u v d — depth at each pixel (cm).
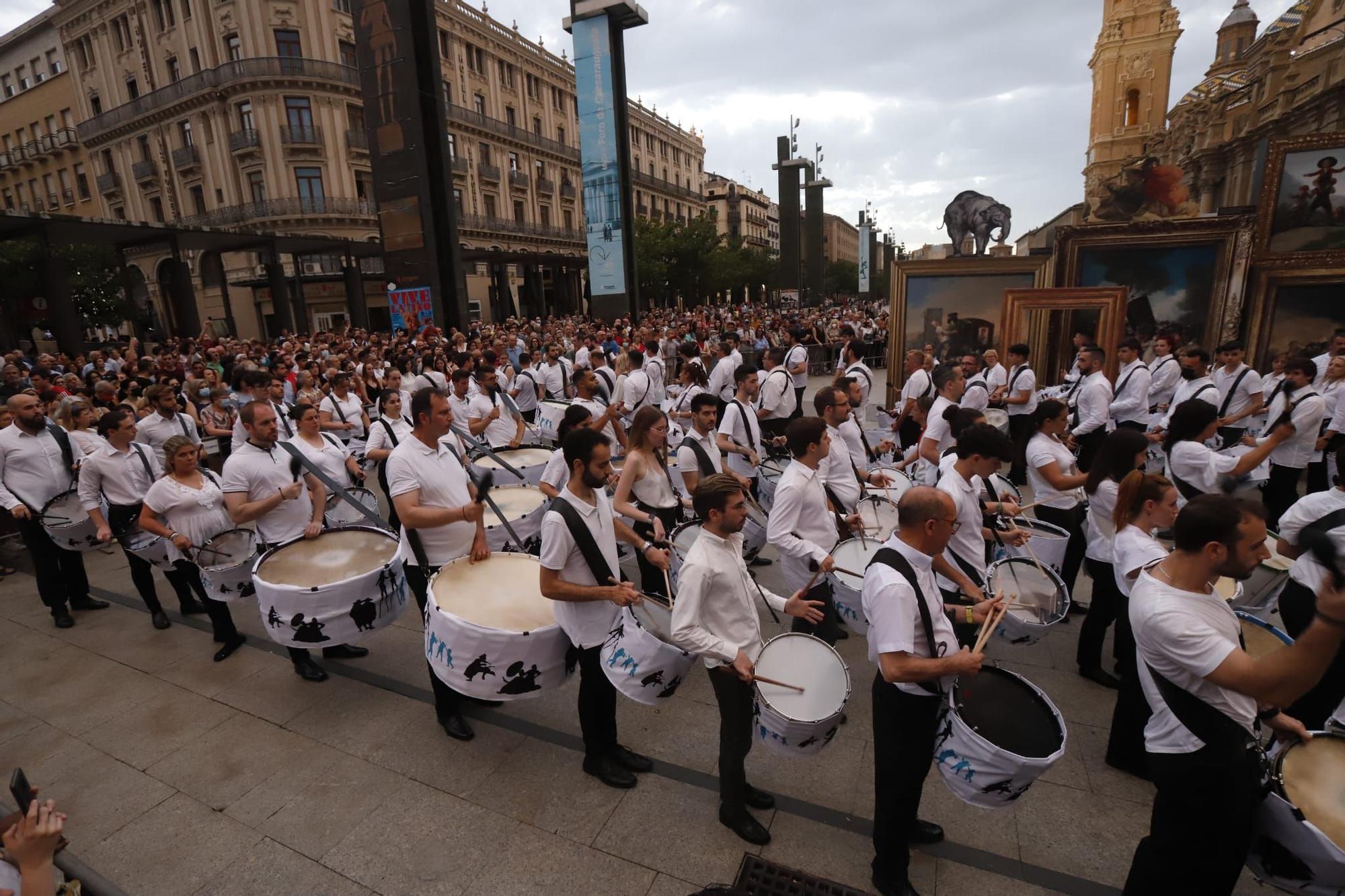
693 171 7181
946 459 369
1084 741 354
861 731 368
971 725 239
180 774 349
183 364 1498
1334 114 1405
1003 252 1104
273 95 3288
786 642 287
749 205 9219
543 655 303
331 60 3381
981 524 361
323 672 437
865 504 469
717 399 488
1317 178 918
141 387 1087
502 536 449
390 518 623
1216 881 214
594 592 289
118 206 4081
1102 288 828
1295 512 322
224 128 3431
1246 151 1811
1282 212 936
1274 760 228
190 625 516
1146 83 3950
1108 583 384
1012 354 794
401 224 1891
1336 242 928
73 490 507
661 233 4497
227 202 3525
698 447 483
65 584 537
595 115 2264
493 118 4288
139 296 3912
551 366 1037
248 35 3228
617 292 2367
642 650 281
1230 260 966
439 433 379
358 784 337
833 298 7825
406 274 1914
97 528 483
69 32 3919
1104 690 400
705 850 290
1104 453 373
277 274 2444
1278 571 361
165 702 414
